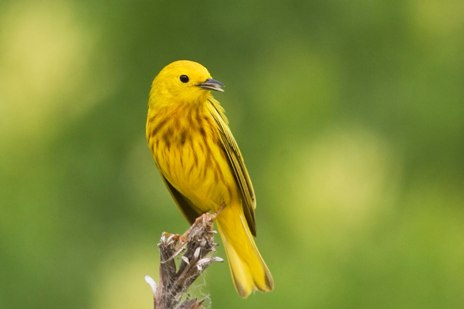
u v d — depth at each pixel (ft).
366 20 56.59
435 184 54.19
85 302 50.83
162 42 54.90
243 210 37.27
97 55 54.54
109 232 52.54
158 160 37.04
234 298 46.78
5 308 49.52
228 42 55.47
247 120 54.49
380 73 56.08
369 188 53.83
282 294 47.06
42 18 55.47
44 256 50.52
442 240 50.24
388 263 48.70
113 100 53.93
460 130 54.44
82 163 53.11
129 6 54.95
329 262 49.01
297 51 55.77
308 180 53.52
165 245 29.71
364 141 54.75
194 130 36.37
